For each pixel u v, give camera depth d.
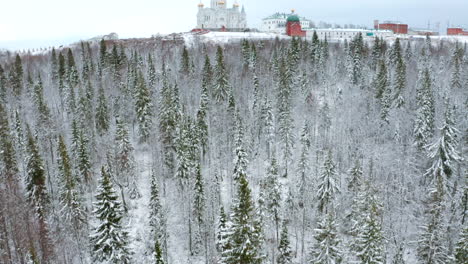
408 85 91.25
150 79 96.75
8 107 90.25
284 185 67.06
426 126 63.09
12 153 61.12
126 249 38.69
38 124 74.12
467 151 65.44
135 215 61.34
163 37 169.62
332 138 77.19
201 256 55.28
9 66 128.00
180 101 84.25
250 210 29.72
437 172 55.53
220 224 47.34
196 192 55.84
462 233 40.31
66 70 104.75
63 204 54.78
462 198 49.47
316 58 111.88
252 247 28.86
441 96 81.44
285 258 45.66
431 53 122.94
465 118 70.62
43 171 54.91
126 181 66.25
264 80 100.88
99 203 37.06
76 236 51.88
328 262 37.12
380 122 75.56
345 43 126.62
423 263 44.69
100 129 79.00
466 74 92.44
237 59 121.56
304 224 59.81
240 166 62.75
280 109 77.81
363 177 58.53
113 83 100.50
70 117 85.62
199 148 70.94
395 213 55.78
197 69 111.88
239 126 66.00
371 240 36.66
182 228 60.03
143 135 76.56
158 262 35.47
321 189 57.09
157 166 71.06
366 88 95.00
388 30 186.38
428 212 50.62
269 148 74.50
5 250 50.78
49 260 49.66
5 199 55.06
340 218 56.38
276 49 123.12
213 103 90.19
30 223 53.59
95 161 70.81
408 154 65.50
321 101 93.19
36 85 90.25
